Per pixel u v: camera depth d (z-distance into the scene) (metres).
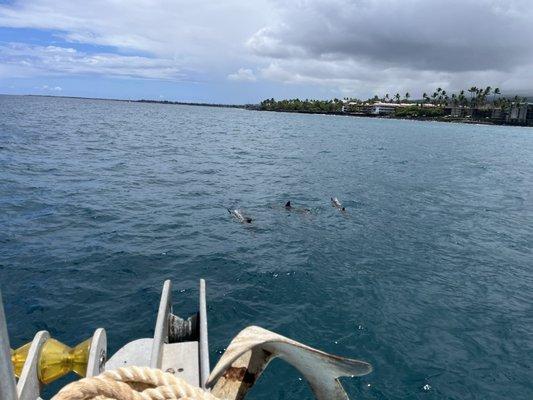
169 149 40.00
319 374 2.60
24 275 10.44
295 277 11.52
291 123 113.00
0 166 24.42
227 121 107.50
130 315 8.98
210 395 1.94
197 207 18.72
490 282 12.12
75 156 30.72
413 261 13.45
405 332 9.08
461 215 20.36
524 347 8.78
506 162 47.06
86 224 14.88
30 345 3.17
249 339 2.53
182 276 11.16
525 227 18.73
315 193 23.55
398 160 42.22
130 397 1.85
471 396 7.21
